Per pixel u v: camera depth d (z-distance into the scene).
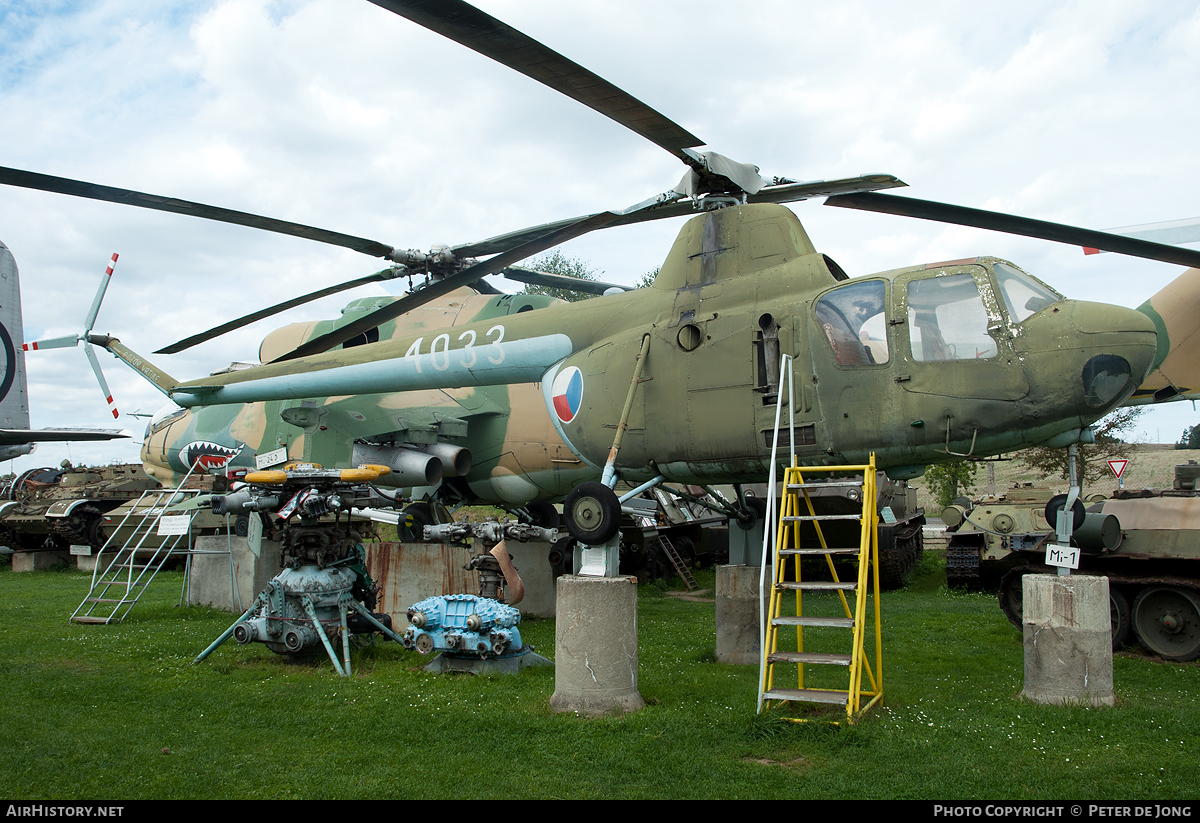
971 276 5.71
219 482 15.38
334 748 4.73
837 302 6.02
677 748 4.68
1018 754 4.56
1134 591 8.80
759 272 6.54
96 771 4.29
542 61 4.52
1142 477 25.66
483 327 8.17
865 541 5.32
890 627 9.58
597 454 7.12
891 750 4.59
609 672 5.43
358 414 12.95
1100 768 4.31
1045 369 5.37
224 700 5.84
